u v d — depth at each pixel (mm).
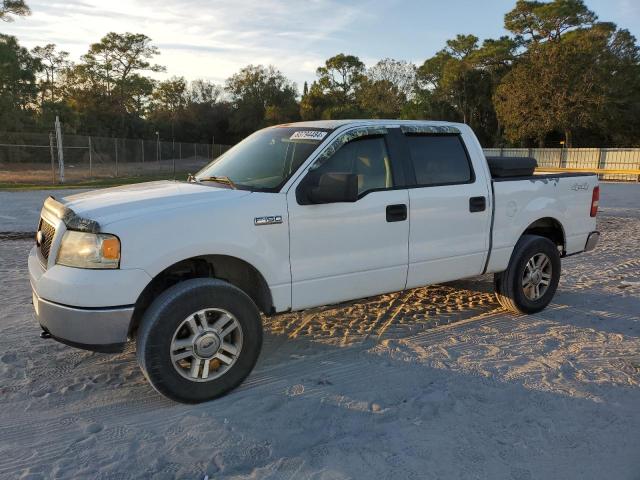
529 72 43188
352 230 4301
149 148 45406
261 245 3891
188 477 2926
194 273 4016
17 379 4051
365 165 4484
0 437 3293
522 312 5598
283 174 4215
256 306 3863
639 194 20812
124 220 3465
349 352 4621
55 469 2977
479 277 7039
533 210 5492
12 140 36750
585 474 2982
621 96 45031
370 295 4527
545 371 4258
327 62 79375
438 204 4770
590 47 40875
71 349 4602
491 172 5434
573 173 6031
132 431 3367
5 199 17969
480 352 4629
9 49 54531
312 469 2992
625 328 5270
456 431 3389
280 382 4055
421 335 5027
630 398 3836
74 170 36500
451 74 57062
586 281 7039
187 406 3674
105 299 3375
